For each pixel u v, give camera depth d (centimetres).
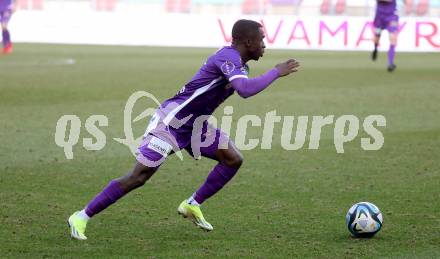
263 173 3347
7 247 2242
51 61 8606
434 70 7938
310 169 3431
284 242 2325
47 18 11994
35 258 2142
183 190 3033
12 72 7350
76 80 6694
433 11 11844
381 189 3055
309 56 9775
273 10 12800
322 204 2812
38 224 2502
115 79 6788
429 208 2750
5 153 3672
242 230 2464
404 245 2288
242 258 2162
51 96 5622
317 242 2323
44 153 3697
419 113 5041
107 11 13150
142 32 11731
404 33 10806
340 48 11006
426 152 3816
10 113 4816
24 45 11294
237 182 3173
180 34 11562
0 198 2842
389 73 7588
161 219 2598
